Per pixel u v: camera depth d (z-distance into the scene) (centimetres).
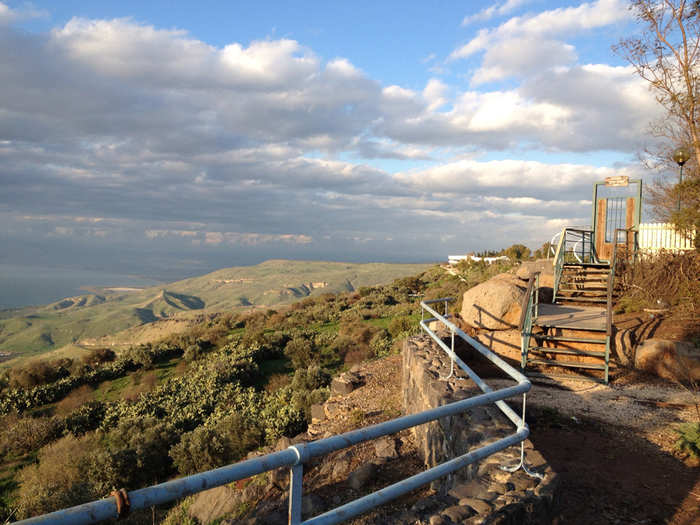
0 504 1247
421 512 282
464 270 4009
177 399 1978
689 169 1215
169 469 1340
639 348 797
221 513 674
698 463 454
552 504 288
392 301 4166
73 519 116
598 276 1170
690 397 652
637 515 361
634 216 1270
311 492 625
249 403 1766
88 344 11406
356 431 194
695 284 955
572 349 827
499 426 393
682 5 1058
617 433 543
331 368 2309
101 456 1253
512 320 883
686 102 1110
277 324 3800
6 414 2166
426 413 226
